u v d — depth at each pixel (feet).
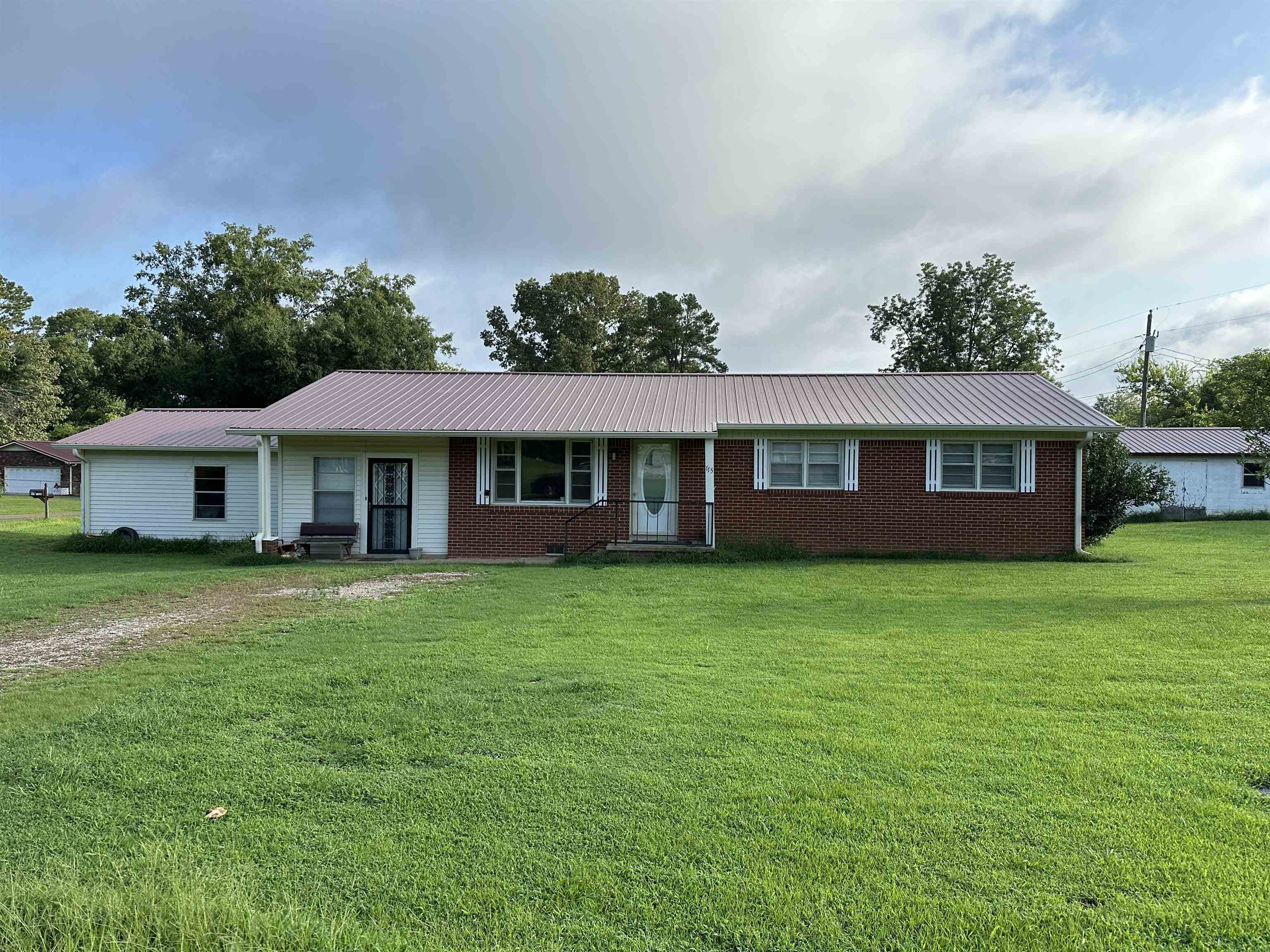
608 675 22.47
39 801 14.37
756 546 53.88
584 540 56.49
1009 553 55.26
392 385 68.33
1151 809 13.43
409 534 58.23
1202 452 103.04
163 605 36.09
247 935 10.04
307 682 21.84
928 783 14.56
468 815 13.60
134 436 65.26
